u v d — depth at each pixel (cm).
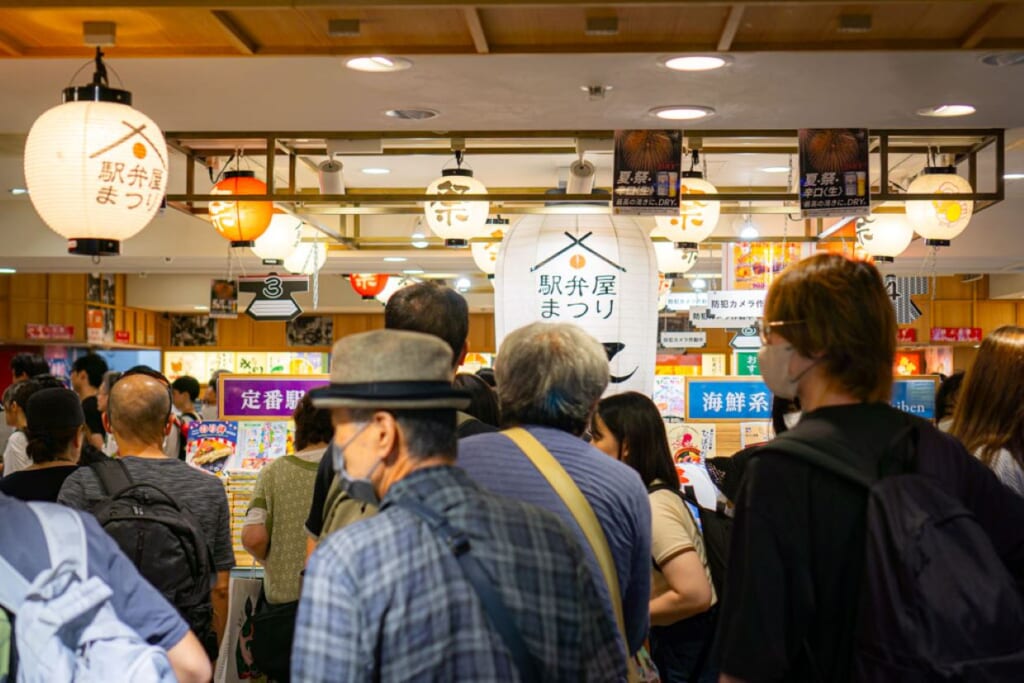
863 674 169
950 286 1484
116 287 1575
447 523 162
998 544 199
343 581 155
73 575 192
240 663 404
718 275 1148
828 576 176
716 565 316
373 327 1766
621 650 178
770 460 182
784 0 336
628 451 307
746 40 391
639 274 489
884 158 531
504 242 496
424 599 156
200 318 1780
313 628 153
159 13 356
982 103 476
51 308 1431
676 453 613
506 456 216
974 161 575
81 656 189
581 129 531
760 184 846
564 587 168
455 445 175
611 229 491
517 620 161
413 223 956
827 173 521
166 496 342
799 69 422
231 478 507
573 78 436
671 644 307
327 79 438
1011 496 199
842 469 176
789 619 177
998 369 272
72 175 358
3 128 545
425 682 154
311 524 260
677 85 446
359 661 153
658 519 292
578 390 221
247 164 740
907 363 1680
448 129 532
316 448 384
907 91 456
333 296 1564
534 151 581
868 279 191
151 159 370
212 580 350
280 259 691
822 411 188
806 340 189
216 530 373
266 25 373
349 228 963
